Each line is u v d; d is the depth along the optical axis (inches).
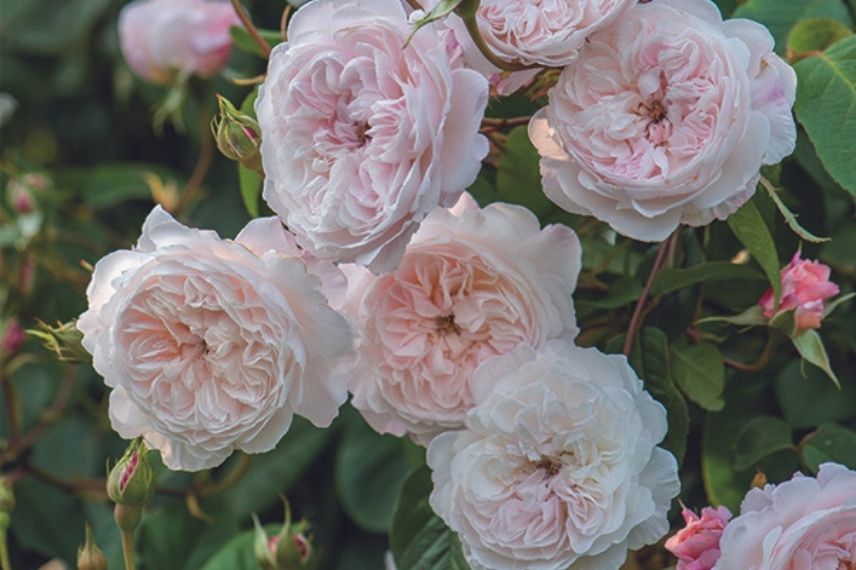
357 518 36.1
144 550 35.4
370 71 26.9
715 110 26.9
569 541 27.7
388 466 36.4
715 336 31.1
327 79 27.0
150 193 41.9
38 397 40.2
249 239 27.9
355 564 38.0
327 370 27.8
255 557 33.1
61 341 29.8
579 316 31.2
